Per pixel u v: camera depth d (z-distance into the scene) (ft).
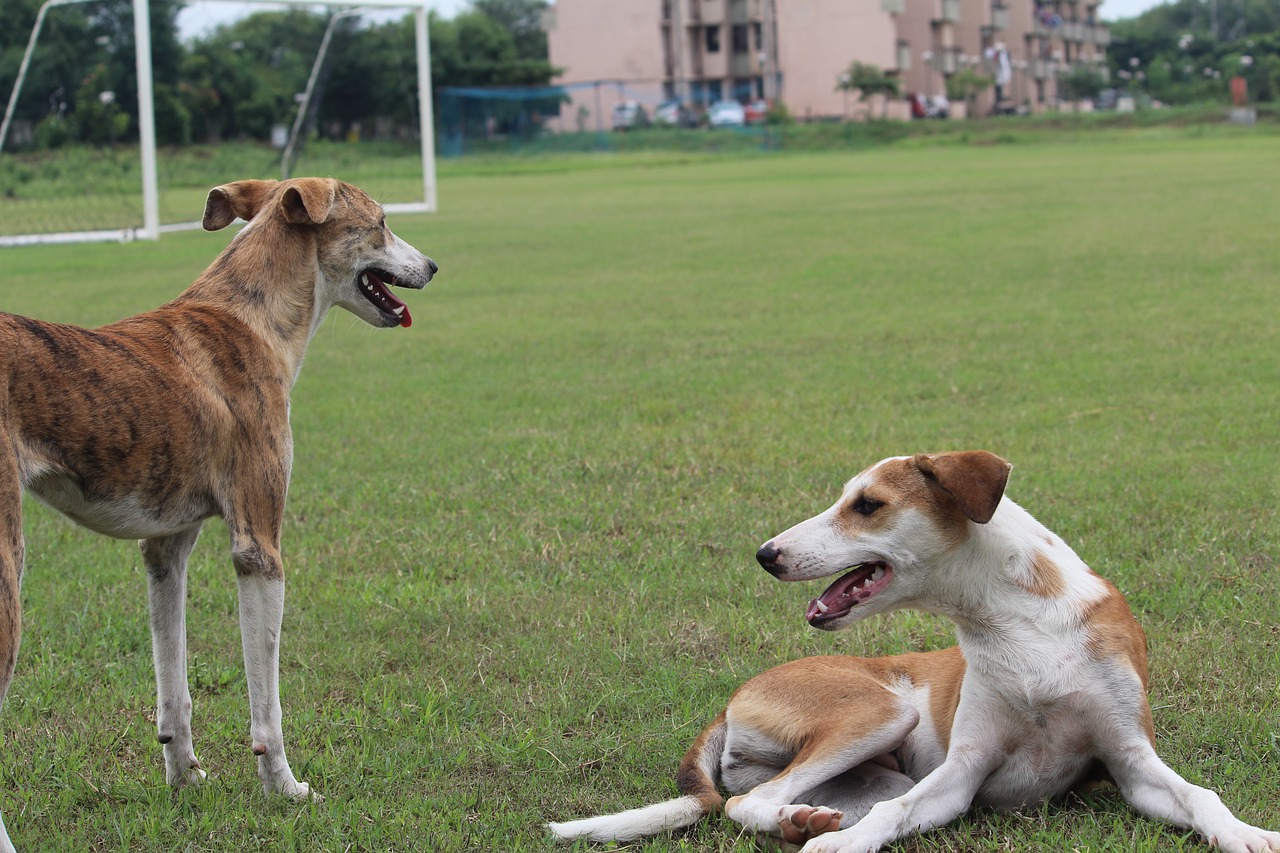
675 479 27.45
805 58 258.16
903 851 13.29
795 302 52.75
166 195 130.00
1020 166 139.03
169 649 15.14
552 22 270.26
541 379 39.17
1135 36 369.09
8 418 12.68
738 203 106.11
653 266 66.85
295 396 37.91
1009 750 13.99
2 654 12.26
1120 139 199.11
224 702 17.62
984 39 292.20
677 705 17.02
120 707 17.65
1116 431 30.09
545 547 23.30
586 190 131.03
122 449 13.56
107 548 24.36
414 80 196.85
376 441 31.78
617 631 19.48
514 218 99.60
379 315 16.88
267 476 14.92
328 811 14.38
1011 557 13.99
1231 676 16.99
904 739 14.38
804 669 14.85
